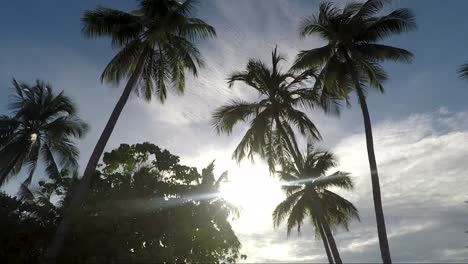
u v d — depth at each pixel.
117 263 18.42
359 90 21.81
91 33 22.19
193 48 23.58
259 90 27.05
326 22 23.56
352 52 22.69
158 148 26.02
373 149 20.34
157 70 23.83
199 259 21.94
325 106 25.06
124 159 25.34
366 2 22.67
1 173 28.55
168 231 21.72
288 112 25.53
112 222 21.42
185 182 25.44
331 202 30.27
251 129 25.83
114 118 20.56
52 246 17.17
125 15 22.33
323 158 30.78
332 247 22.45
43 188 24.52
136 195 23.12
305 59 23.17
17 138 29.53
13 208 21.91
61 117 31.53
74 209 18.12
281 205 30.73
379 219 18.80
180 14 22.20
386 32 22.84
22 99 31.59
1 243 14.90
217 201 25.03
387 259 17.88
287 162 27.47
